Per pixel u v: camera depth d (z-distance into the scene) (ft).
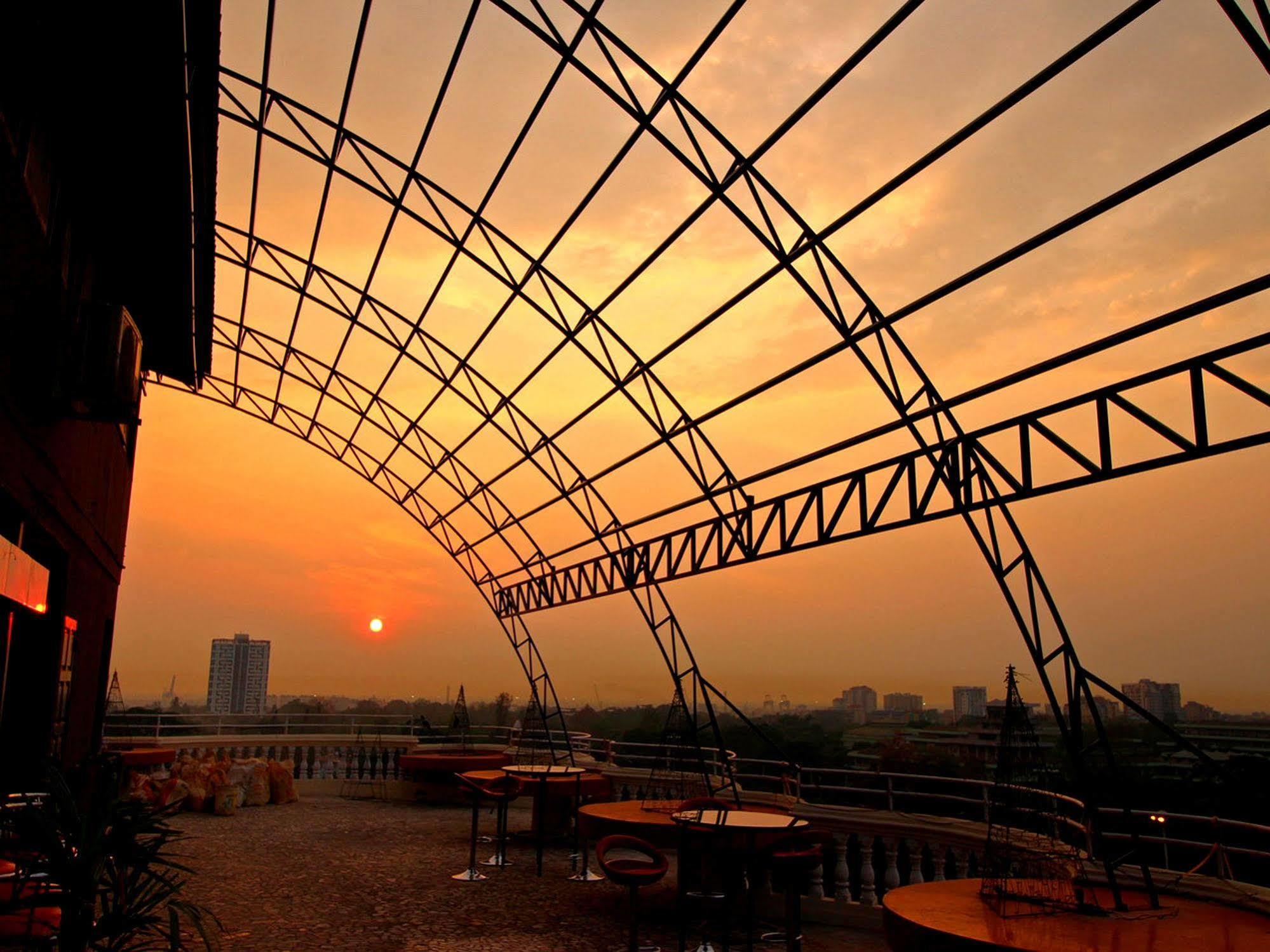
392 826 53.06
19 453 21.12
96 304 24.11
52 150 23.11
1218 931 18.17
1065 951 16.39
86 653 36.52
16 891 16.87
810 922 33.58
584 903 34.42
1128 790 25.41
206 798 56.90
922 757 47.73
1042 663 27.91
